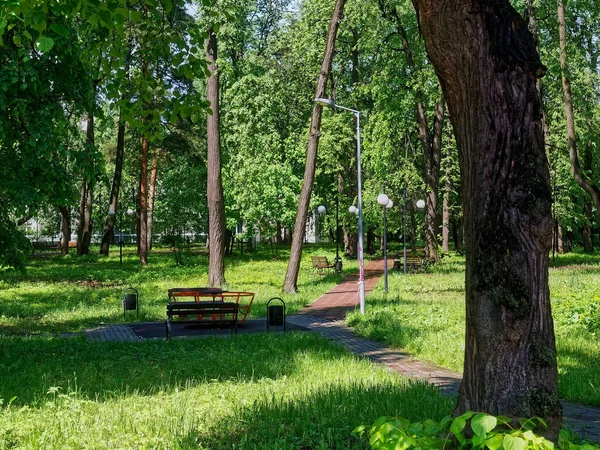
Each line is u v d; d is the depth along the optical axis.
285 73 50.22
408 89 39.00
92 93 13.48
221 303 15.97
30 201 13.89
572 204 46.69
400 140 42.09
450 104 4.79
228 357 11.83
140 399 8.02
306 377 9.63
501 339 4.39
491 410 4.38
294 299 24.12
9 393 8.53
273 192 46.53
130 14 7.12
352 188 51.94
